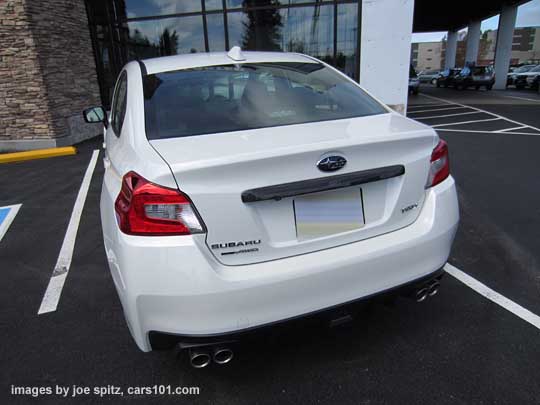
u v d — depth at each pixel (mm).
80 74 9383
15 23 7875
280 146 1713
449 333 2381
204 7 10055
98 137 9906
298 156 1686
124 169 1823
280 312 1740
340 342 2338
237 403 1958
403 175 1946
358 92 2602
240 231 1669
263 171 1657
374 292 1916
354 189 1866
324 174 1751
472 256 3262
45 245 3826
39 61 8070
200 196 1606
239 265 1704
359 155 1813
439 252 2066
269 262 1744
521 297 2703
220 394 2016
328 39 9922
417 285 2053
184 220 1606
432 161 2051
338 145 1749
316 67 2756
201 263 1616
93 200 5078
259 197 1662
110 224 1872
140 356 2305
